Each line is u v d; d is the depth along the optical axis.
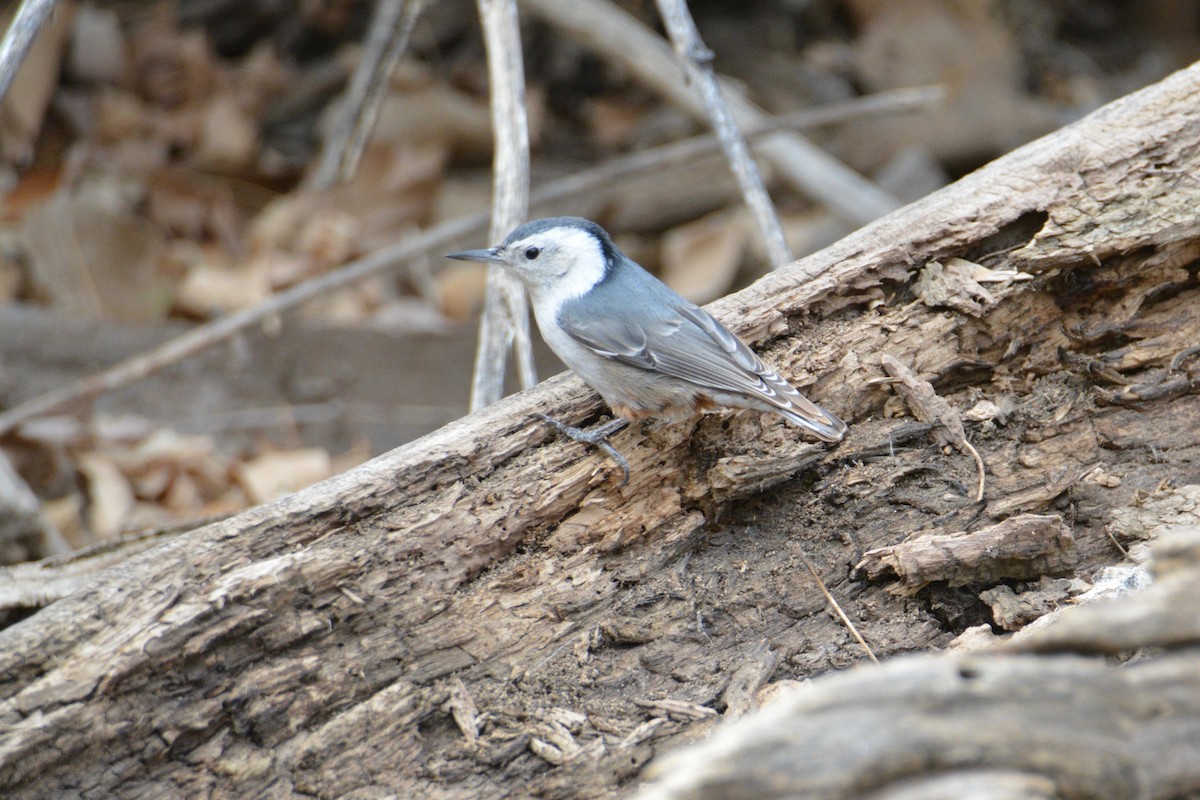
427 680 6.08
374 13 18.33
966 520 6.77
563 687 6.14
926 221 7.43
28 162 15.78
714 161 16.48
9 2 16.48
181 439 12.47
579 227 8.02
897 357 7.26
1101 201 7.27
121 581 5.75
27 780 5.43
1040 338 7.36
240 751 5.78
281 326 13.87
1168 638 4.39
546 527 6.65
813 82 17.67
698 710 5.88
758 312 7.34
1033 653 4.56
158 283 14.45
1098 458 7.00
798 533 6.90
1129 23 19.78
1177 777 4.11
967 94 17.25
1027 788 4.03
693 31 9.11
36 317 13.32
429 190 16.22
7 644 5.51
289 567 5.88
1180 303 7.29
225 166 16.61
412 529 6.27
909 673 4.27
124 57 17.05
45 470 12.06
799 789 4.03
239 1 18.20
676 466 6.96
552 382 7.38
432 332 14.20
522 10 14.28
